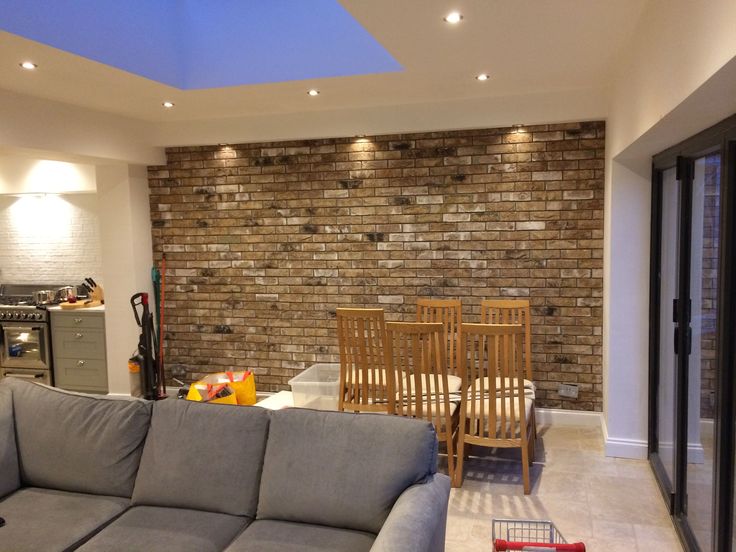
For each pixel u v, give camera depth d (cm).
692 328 293
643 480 361
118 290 531
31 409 291
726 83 164
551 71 362
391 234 478
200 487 254
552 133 438
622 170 379
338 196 487
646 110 253
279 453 250
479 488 355
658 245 369
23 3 273
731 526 225
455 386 407
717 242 248
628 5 248
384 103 448
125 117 479
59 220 642
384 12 253
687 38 182
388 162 473
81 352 565
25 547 230
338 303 496
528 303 430
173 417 270
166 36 368
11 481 280
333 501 236
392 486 231
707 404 267
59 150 420
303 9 362
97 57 316
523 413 339
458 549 290
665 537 297
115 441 272
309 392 436
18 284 657
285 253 505
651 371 379
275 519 246
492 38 292
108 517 255
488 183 454
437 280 471
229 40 376
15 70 333
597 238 437
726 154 217
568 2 244
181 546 225
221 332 527
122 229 521
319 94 412
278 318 512
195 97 413
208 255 523
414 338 345
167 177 526
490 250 458
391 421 245
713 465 234
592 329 443
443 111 443
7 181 583
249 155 504
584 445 416
